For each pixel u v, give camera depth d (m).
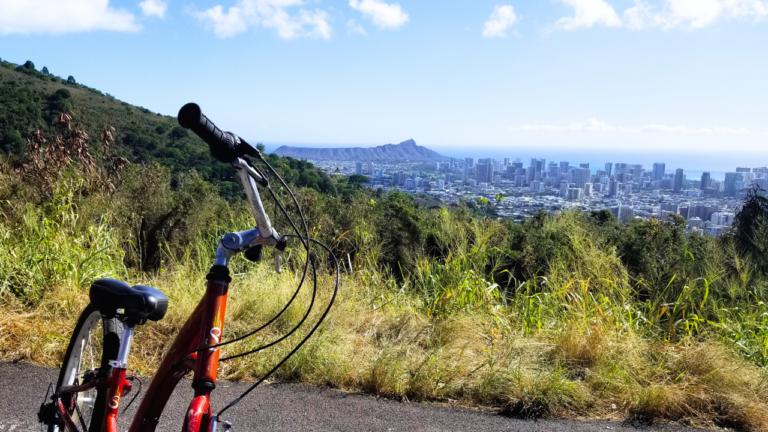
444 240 5.41
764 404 3.07
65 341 3.48
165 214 5.61
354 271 5.18
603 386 3.20
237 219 5.98
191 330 1.64
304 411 2.85
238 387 3.10
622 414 3.00
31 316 3.84
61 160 6.68
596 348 3.60
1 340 3.42
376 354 3.58
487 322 4.19
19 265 4.29
